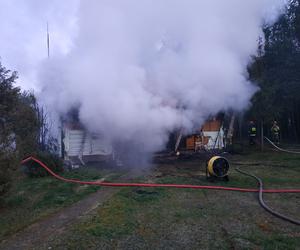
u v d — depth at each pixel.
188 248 4.31
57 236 4.89
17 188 8.12
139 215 5.75
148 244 4.47
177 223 5.30
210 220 5.44
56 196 7.38
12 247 4.55
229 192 7.53
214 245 4.39
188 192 7.52
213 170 8.61
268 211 5.89
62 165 10.70
